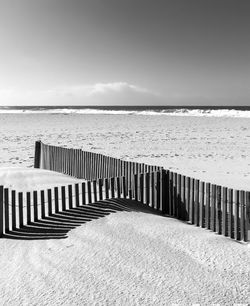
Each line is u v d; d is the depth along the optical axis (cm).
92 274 496
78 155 1327
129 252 556
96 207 782
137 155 2144
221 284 468
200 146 2556
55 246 588
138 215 736
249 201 646
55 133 3603
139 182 901
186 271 500
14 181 1164
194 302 430
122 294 449
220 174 1525
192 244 588
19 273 512
